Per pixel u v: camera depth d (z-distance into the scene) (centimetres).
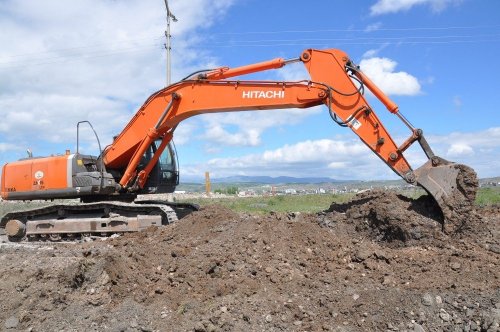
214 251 738
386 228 771
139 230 1105
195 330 566
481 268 638
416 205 788
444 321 548
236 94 991
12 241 1238
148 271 702
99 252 808
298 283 638
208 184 3541
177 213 1230
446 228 738
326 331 544
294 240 764
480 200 1770
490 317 528
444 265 659
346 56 889
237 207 2216
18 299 662
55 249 967
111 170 1180
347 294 603
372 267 670
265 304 593
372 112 859
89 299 652
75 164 1160
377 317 561
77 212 1202
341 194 3250
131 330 586
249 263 695
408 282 623
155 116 1098
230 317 574
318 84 898
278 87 950
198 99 1030
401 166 829
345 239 783
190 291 646
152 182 1205
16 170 1214
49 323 619
